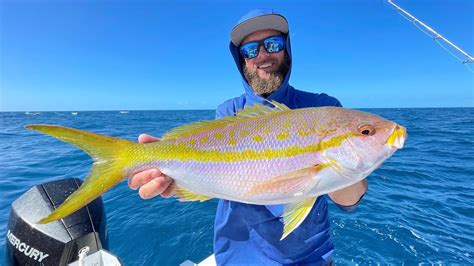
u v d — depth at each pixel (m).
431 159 2.94
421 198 1.76
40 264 0.70
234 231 0.71
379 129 0.55
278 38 0.80
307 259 0.68
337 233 1.29
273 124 0.57
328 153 0.55
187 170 0.58
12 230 0.75
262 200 0.55
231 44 0.86
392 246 1.20
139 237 1.27
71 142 0.54
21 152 3.25
